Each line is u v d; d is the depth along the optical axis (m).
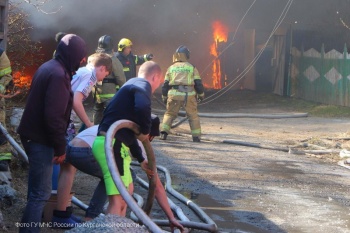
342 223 7.17
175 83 13.86
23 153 7.29
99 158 5.16
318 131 16.53
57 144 5.14
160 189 5.30
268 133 15.94
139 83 5.18
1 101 7.45
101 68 6.57
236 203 8.01
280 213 7.55
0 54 6.98
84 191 8.10
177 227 5.32
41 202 5.23
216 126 17.23
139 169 9.97
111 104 5.24
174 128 16.22
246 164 11.08
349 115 20.88
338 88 23.11
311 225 7.03
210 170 10.27
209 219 6.77
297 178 9.92
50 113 5.05
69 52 5.18
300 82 25.66
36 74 5.18
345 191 9.05
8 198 6.77
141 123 4.94
